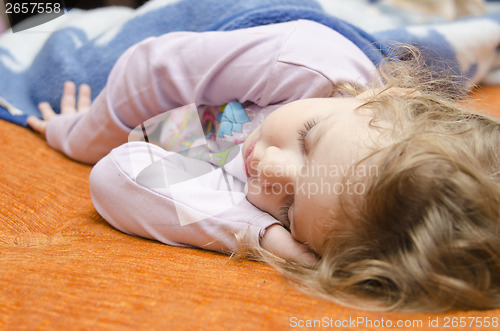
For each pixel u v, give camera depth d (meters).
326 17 1.01
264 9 1.03
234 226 0.71
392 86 0.79
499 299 0.54
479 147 0.62
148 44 0.94
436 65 1.12
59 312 0.48
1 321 0.47
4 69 1.22
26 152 0.99
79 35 1.25
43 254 0.64
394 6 1.53
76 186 0.90
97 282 0.53
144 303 0.49
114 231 0.78
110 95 0.95
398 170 0.55
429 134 0.60
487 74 1.46
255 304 0.51
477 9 1.60
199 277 0.57
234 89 0.90
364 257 0.59
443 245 0.54
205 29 1.16
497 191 0.56
